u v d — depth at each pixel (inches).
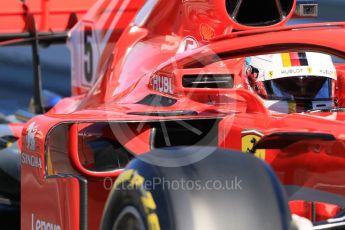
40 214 447.8
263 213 353.1
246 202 353.1
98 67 722.8
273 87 495.2
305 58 493.4
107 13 727.7
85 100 612.7
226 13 531.5
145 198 353.1
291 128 434.9
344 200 429.4
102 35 723.4
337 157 418.6
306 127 430.3
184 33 562.9
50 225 437.4
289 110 490.3
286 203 360.8
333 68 497.0
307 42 450.0
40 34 815.7
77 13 836.6
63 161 465.7
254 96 470.3
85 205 415.8
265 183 360.5
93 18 738.2
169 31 574.2
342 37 443.5
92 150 483.2
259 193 357.1
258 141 430.9
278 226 353.4
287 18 545.6
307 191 444.5
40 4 822.5
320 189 438.3
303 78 489.4
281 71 491.8
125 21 711.7
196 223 342.0
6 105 1154.0
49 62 1347.2
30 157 458.9
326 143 420.2
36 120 468.4
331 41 442.6
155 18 583.2
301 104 491.8
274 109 492.1
